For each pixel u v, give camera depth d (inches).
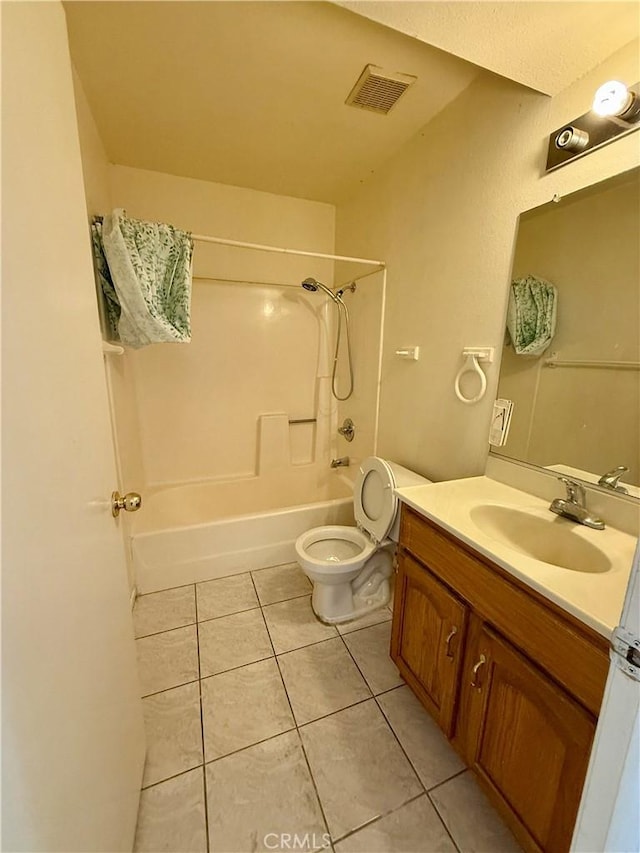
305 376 113.0
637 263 39.9
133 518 80.7
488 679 38.4
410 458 79.5
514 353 54.1
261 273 103.2
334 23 46.3
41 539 19.8
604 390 43.3
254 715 51.5
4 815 15.3
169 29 47.1
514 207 52.6
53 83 24.7
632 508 40.5
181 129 70.1
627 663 18.5
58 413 23.2
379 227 85.8
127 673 37.4
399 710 52.8
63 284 25.4
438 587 45.7
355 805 41.6
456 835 39.2
